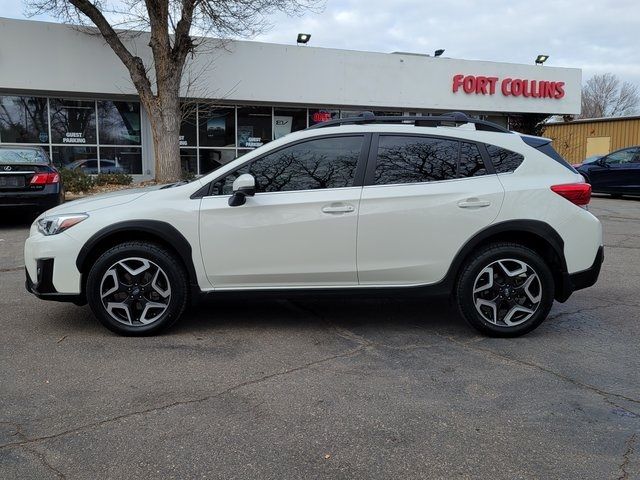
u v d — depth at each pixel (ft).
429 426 10.43
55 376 12.48
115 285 14.74
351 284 15.12
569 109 74.02
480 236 14.84
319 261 14.85
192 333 15.48
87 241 14.49
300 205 14.66
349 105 63.16
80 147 55.67
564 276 15.17
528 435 10.15
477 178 15.11
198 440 9.84
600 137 86.94
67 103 54.75
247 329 15.90
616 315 17.63
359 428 10.32
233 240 14.69
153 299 15.05
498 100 70.08
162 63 45.57
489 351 14.37
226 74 57.21
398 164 15.10
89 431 10.11
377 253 14.87
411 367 13.24
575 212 15.10
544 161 15.47
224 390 11.85
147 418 10.61
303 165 15.05
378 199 14.74
